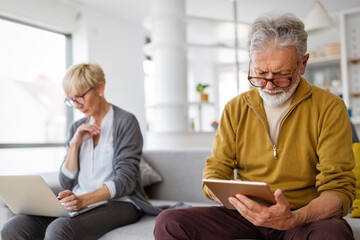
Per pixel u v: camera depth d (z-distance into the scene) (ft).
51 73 16.51
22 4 14.35
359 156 5.82
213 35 16.71
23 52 15.42
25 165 15.31
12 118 15.08
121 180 5.65
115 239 5.31
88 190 6.08
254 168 4.68
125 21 18.84
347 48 17.81
